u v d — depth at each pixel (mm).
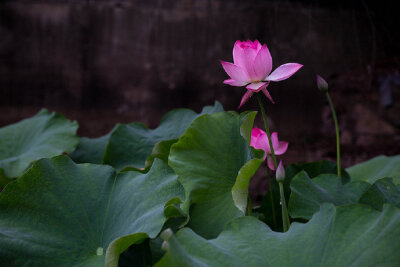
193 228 1244
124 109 4477
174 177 1247
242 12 4137
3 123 4441
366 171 1739
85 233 1231
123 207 1250
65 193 1267
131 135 1696
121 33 4469
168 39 4398
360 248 1059
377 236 1060
